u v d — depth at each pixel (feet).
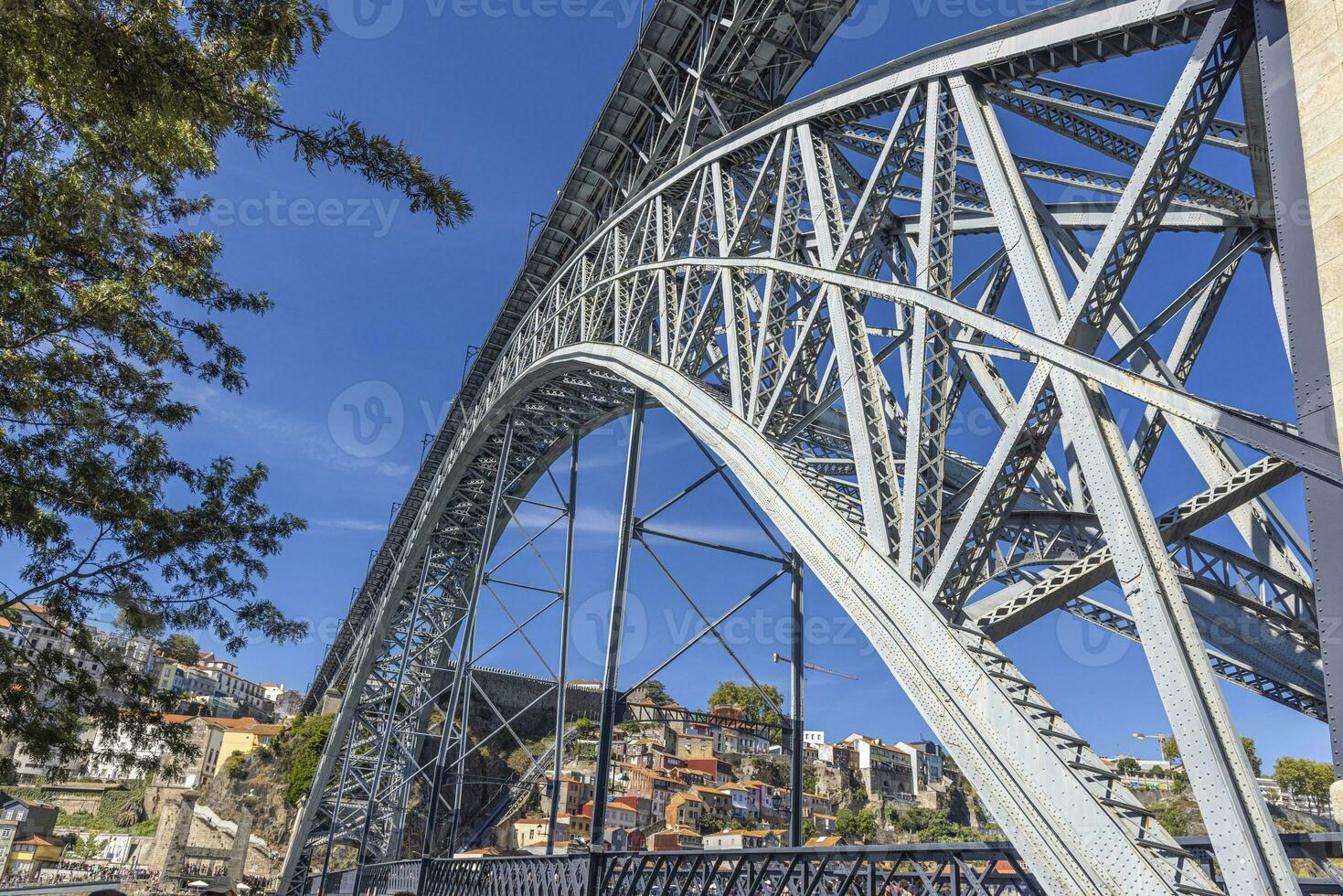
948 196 37.83
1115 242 28.35
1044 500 40.55
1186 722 22.86
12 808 288.71
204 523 41.65
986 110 36.09
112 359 39.58
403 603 177.68
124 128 29.48
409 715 164.45
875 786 461.37
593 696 397.19
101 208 34.30
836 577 37.47
